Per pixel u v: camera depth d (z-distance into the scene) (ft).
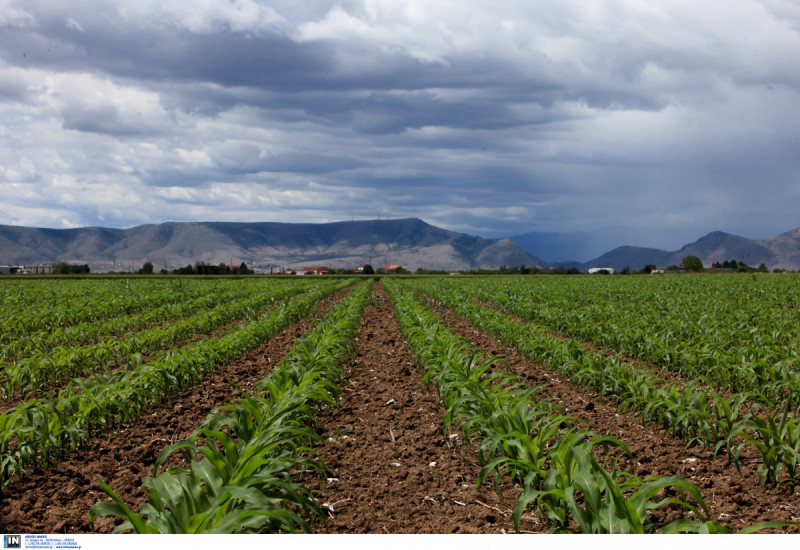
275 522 12.30
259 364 38.19
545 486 13.37
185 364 29.35
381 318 68.18
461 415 20.59
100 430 23.56
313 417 19.67
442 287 105.09
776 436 17.30
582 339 46.34
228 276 247.91
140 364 29.30
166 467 19.79
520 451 16.19
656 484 12.33
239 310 65.21
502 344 45.24
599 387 29.60
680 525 11.16
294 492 12.90
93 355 35.14
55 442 19.79
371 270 404.36
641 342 37.55
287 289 98.63
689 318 49.75
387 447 21.85
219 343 36.22
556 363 33.42
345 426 24.45
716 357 29.37
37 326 54.65
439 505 16.85
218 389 30.63
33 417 19.95
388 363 38.14
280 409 18.31
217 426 17.08
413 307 55.42
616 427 23.79
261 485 13.87
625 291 96.37
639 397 23.61
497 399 19.67
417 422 24.82
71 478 19.10
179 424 24.66
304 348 28.25
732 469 19.13
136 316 57.52
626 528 11.51
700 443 21.42
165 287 114.83
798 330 41.70
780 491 17.29
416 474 19.12
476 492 17.69
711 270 363.35
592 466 13.65
